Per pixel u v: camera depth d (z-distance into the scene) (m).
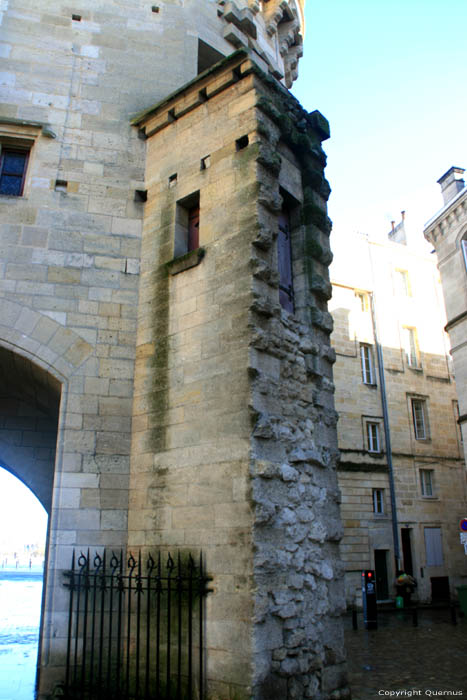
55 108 9.94
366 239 27.88
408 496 24.67
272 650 6.39
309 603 7.13
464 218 22.72
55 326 8.62
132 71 10.67
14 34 10.24
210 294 8.06
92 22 10.81
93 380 8.50
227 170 8.53
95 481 8.04
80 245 9.15
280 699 6.31
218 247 8.20
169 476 7.70
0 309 8.49
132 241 9.45
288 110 9.52
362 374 25.38
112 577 7.04
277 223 8.38
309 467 7.83
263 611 6.37
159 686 6.71
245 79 8.82
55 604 7.38
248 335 7.41
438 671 9.84
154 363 8.49
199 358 7.88
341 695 7.25
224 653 6.37
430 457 26.02
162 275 8.88
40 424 11.37
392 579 23.08
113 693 7.04
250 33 13.41
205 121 9.21
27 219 9.04
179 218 9.16
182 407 7.87
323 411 8.51
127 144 10.04
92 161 9.74
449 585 24.69
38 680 7.32
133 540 7.83
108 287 9.05
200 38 11.89
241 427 7.10
